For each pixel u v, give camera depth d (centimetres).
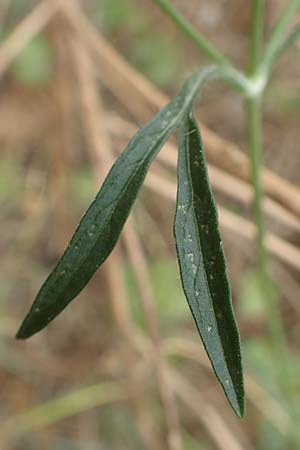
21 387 33
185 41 35
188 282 14
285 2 33
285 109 34
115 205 14
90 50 30
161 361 28
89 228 14
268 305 23
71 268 14
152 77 35
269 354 28
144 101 30
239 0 36
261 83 19
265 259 22
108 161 29
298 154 35
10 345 32
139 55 35
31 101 34
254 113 20
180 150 15
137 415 29
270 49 19
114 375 31
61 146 33
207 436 30
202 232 14
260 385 28
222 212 27
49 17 30
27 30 31
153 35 35
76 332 32
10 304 34
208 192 14
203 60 35
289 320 32
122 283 29
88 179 32
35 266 34
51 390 33
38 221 34
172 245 33
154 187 28
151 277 29
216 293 14
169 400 27
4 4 35
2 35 35
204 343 13
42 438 32
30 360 32
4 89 34
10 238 34
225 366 13
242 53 36
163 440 29
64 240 33
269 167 35
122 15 35
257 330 28
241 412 13
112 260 29
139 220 33
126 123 29
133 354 29
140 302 28
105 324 32
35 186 34
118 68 29
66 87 32
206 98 36
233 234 32
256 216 21
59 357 32
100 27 35
